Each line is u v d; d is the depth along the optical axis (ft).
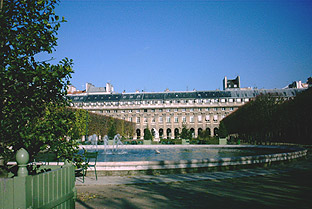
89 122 160.35
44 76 17.83
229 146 110.63
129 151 100.32
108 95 315.37
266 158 50.03
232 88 328.70
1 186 13.30
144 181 35.27
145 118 304.30
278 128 153.07
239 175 39.81
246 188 31.32
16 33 18.40
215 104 298.35
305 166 50.78
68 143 20.89
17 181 13.19
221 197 27.22
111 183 34.22
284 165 52.21
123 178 37.65
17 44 17.26
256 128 165.78
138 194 28.55
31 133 17.44
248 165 47.01
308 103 134.10
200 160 42.91
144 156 79.97
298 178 37.99
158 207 23.77
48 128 18.34
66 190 18.42
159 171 41.04
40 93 18.49
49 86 19.06
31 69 18.71
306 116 136.15
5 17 17.15
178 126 300.81
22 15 18.74
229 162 45.06
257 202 25.39
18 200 13.14
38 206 14.42
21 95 17.60
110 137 152.25
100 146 118.11
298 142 145.79
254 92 299.99
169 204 24.73
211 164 43.47
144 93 315.58
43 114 20.40
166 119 303.07
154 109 304.09
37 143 18.56
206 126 298.76
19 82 17.63
